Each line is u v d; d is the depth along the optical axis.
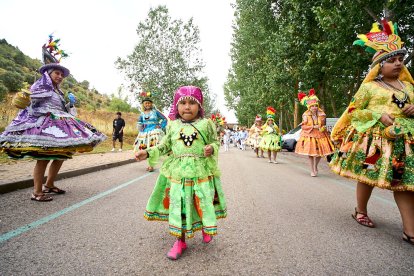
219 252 2.64
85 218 3.49
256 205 4.36
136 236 2.97
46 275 2.12
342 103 24.50
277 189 5.71
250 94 26.98
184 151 2.67
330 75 14.50
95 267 2.27
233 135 33.88
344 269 2.33
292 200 4.76
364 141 3.26
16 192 4.70
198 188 2.60
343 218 3.77
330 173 8.59
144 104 8.00
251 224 3.44
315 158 7.86
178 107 2.80
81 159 9.67
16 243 2.67
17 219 3.35
